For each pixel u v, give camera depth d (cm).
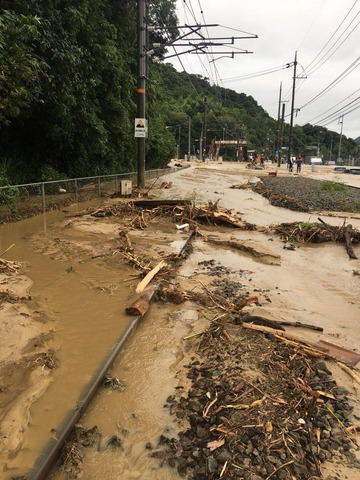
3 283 622
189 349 456
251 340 470
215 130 9206
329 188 2277
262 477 279
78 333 478
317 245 1037
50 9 1212
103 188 1728
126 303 569
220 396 361
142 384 388
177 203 1338
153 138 2889
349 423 341
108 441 314
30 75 1020
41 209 1241
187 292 625
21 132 1507
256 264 836
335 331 529
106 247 879
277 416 338
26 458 287
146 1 2291
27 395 356
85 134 1571
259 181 2725
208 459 293
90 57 1483
